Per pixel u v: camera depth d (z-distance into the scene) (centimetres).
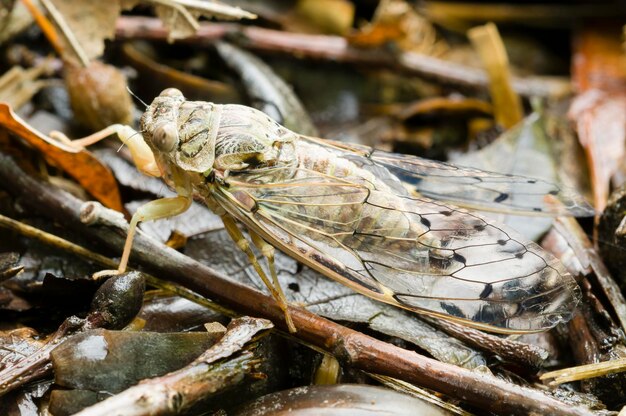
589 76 27
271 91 24
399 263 20
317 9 27
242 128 20
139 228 21
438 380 19
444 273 20
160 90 24
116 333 19
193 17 23
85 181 21
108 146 22
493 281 20
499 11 30
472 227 20
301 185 20
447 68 26
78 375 19
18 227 21
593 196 24
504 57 25
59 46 23
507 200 21
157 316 20
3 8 24
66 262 21
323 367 20
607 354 20
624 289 21
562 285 20
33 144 21
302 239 20
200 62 25
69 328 19
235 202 20
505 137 24
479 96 26
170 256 20
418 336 20
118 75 23
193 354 19
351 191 20
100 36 23
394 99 26
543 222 22
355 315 20
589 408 19
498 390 19
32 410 19
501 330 20
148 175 21
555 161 23
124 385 19
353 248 20
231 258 21
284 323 20
